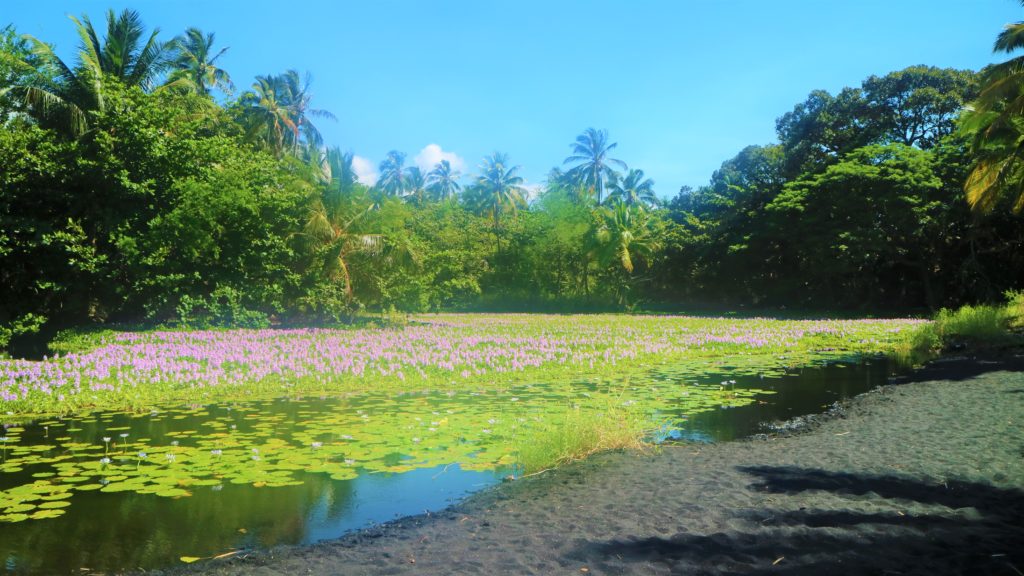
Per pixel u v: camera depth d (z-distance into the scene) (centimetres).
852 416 781
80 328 1748
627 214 4566
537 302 4678
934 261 3447
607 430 645
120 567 367
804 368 1277
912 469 524
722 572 328
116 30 2180
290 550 386
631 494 473
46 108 1817
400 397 930
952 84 3541
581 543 377
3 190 1692
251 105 3312
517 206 6016
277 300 2200
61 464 576
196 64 3228
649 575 329
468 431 702
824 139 3997
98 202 1861
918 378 1089
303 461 586
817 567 325
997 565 318
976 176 2066
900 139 3806
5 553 387
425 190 6850
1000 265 3222
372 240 2400
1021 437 631
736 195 4431
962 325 1644
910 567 321
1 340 1419
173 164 1948
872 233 3259
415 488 514
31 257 1741
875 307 3678
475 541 390
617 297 4675
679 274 4831
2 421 770
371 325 2317
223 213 2025
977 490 462
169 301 1952
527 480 524
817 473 519
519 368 1184
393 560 364
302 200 2347
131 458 597
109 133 1883
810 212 3669
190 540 408
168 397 922
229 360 1220
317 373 1106
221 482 527
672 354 1473
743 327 2355
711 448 629
